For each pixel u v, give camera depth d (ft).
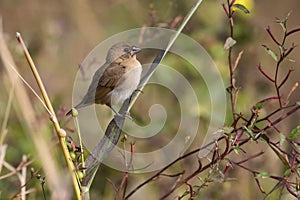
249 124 29.19
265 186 39.37
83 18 57.52
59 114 37.65
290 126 41.55
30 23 59.21
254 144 40.14
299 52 54.03
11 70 37.50
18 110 41.01
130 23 56.70
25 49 29.04
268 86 44.75
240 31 45.62
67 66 53.57
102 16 58.03
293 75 50.26
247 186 39.47
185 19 32.73
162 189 40.24
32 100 47.29
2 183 38.78
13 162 40.73
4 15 59.62
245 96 42.70
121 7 57.26
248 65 44.88
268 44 48.03
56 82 50.62
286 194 34.50
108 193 41.45
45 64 52.24
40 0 60.03
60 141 28.99
